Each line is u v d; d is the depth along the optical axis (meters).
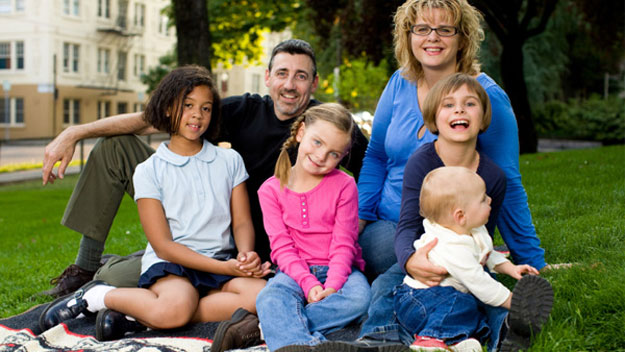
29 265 5.15
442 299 2.28
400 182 2.97
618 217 4.05
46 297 3.63
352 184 2.86
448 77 2.51
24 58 34.03
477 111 2.44
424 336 2.23
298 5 16.45
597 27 12.90
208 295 2.85
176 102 2.96
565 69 27.56
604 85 36.25
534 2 12.56
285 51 3.24
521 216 2.89
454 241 2.28
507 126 2.79
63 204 11.70
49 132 33.84
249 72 43.50
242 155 3.36
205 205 2.98
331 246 2.78
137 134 3.44
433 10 2.78
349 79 13.77
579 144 22.02
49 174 3.34
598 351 2.12
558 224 4.11
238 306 2.76
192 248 2.93
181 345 2.51
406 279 2.44
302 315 2.48
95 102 36.53
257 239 3.36
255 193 3.36
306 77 3.24
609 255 3.12
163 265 2.85
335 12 13.09
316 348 2.08
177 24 11.98
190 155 3.07
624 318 2.24
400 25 2.95
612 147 12.08
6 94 33.78
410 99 2.97
